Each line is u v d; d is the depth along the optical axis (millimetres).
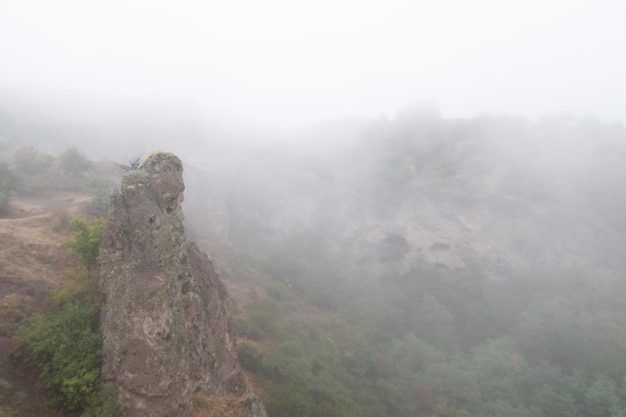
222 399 9344
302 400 13281
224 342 10672
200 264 10914
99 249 10008
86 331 8305
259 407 9930
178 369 7684
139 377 7125
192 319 9070
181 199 9953
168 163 9594
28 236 12398
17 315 8844
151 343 7348
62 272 11070
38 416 6938
